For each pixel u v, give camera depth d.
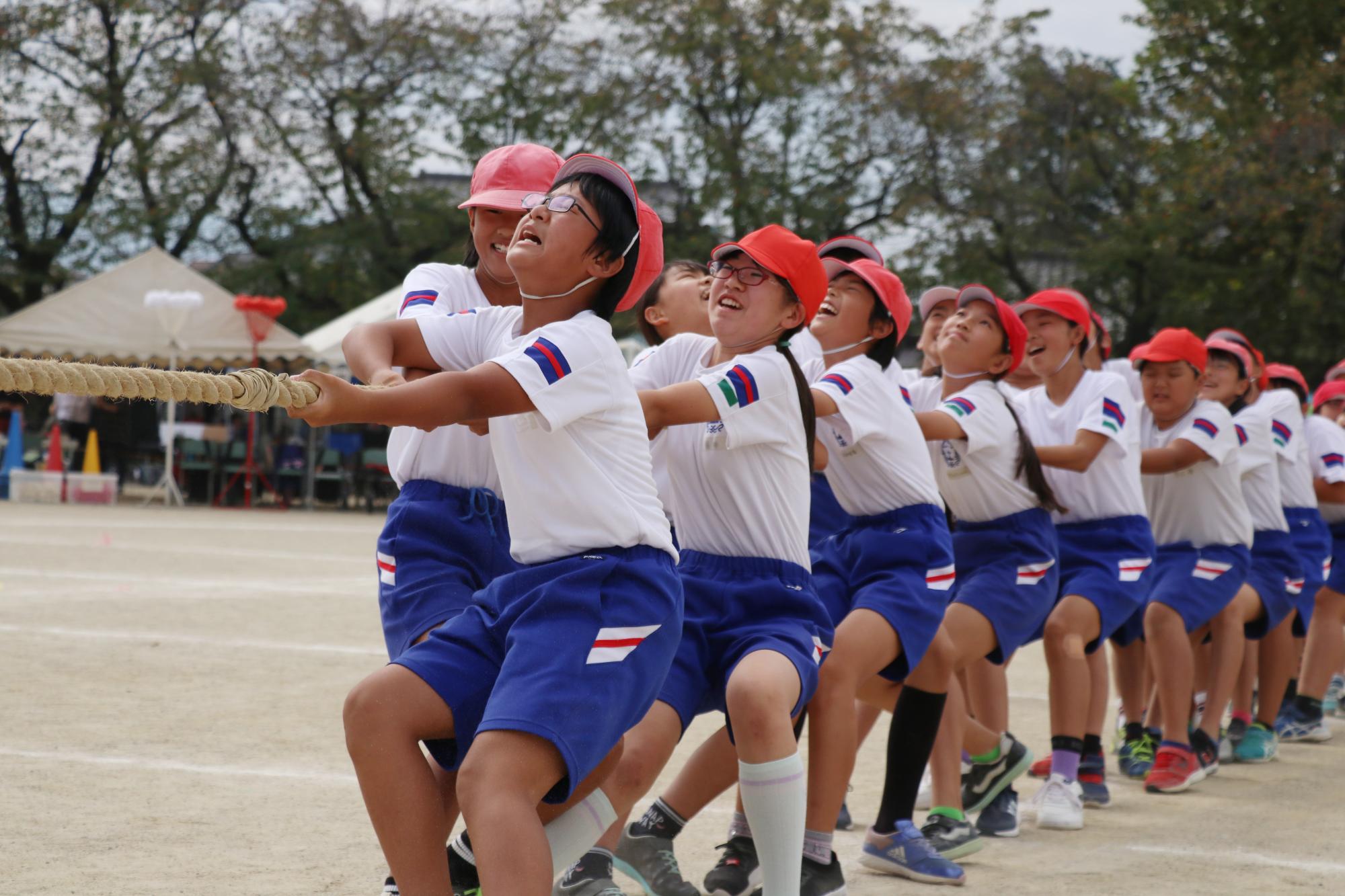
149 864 3.95
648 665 2.83
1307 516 7.64
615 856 4.06
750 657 3.44
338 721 6.11
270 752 5.48
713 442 3.60
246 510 20.92
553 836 3.01
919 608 4.20
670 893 4.01
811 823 3.96
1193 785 6.32
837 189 29.22
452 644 2.87
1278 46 26.78
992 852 4.88
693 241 28.42
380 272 30.39
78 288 18.94
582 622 2.77
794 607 3.64
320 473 21.92
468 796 2.62
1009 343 5.12
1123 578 5.59
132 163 29.91
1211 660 6.75
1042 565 5.04
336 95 30.27
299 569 12.40
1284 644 7.24
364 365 3.24
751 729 3.30
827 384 4.31
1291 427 7.67
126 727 5.77
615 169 2.97
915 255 28.33
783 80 27.88
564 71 29.95
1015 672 9.23
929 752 4.48
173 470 22.23
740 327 3.71
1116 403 5.72
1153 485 6.54
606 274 2.98
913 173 29.05
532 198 3.04
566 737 2.65
